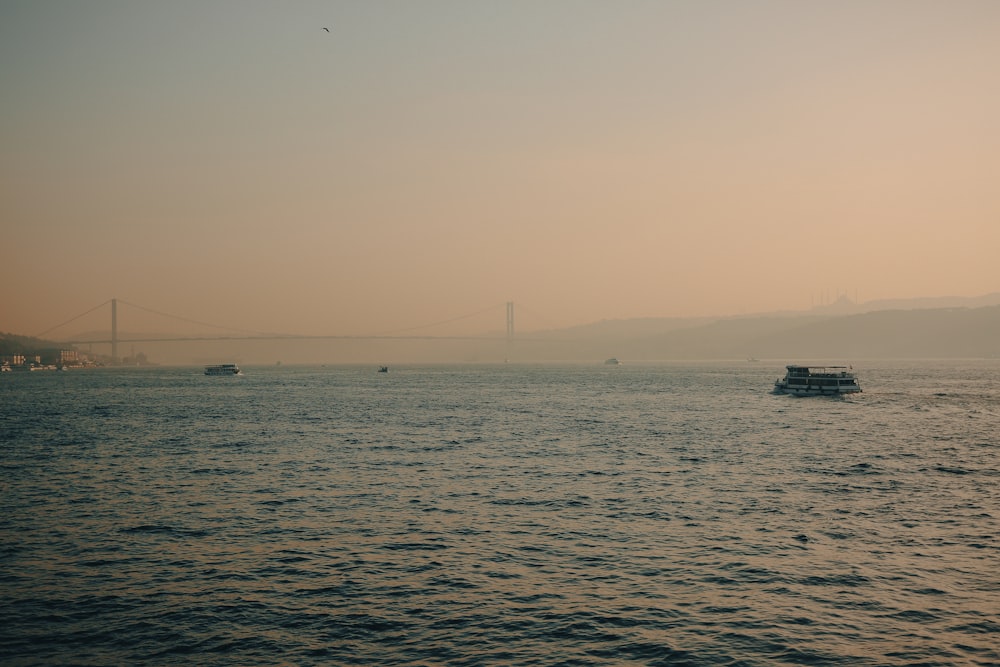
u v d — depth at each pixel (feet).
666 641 73.87
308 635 75.25
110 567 95.96
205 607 82.23
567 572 93.91
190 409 364.17
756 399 424.87
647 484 151.94
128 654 71.20
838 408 357.41
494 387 595.47
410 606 82.69
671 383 648.79
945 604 82.89
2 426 278.26
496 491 144.56
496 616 79.97
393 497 139.03
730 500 135.95
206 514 124.98
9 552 102.53
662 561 98.22
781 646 72.74
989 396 438.81
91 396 487.20
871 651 71.72
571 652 71.56
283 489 146.92
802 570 94.22
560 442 223.10
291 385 651.66
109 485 151.64
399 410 352.08
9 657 70.54
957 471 168.45
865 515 123.54
